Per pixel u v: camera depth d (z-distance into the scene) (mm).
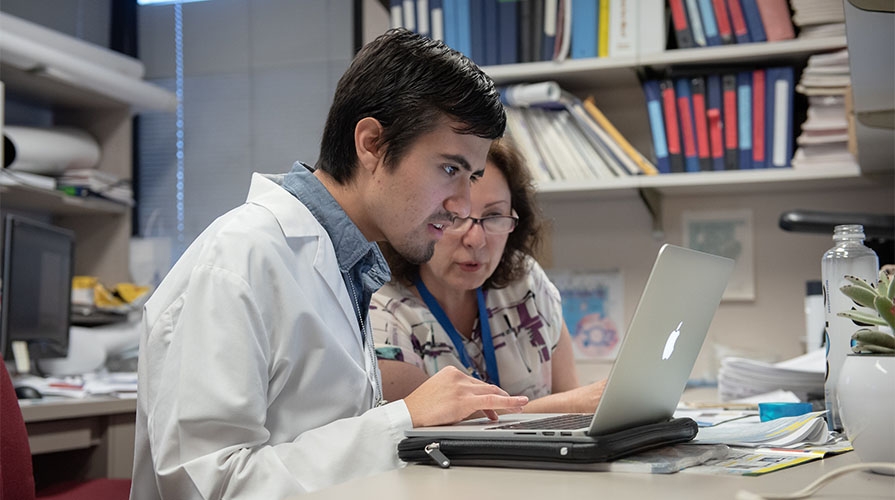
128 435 2264
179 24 4043
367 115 1120
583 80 2908
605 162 2779
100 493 1879
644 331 884
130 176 3676
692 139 2725
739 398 1896
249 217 1081
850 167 2572
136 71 3723
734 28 2658
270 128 3926
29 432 1974
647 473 829
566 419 1067
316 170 1222
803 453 956
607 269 3037
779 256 2906
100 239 3682
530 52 2809
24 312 2521
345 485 785
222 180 3967
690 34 2695
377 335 1579
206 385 963
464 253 1601
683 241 2986
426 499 707
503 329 1728
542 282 1828
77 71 3223
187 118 4016
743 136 2684
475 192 1628
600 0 2760
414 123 1090
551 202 3094
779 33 2625
